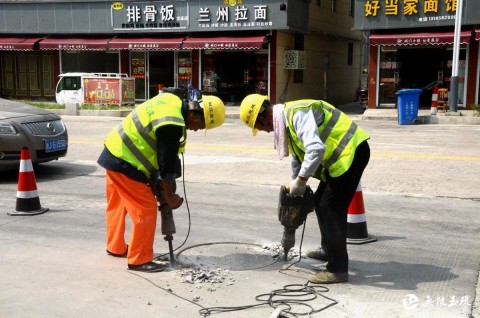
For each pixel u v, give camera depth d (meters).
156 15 22.72
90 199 7.42
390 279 4.49
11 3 24.61
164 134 4.29
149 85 24.27
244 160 10.48
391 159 10.31
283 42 22.58
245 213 6.66
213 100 4.43
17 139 8.44
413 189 7.97
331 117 4.17
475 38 18.47
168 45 22.22
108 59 24.91
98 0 23.44
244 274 4.59
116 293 4.18
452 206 7.02
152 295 4.14
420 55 20.75
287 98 23.25
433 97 17.36
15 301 4.03
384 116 18.41
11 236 5.66
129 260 4.66
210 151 11.58
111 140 4.56
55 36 24.59
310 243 5.45
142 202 4.56
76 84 21.95
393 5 19.78
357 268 4.75
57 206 7.00
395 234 5.81
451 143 12.46
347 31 29.83
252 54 22.52
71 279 4.46
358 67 32.66
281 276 4.55
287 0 20.88
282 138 4.12
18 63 26.14
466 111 18.91
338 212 4.28
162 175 4.35
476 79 19.73
